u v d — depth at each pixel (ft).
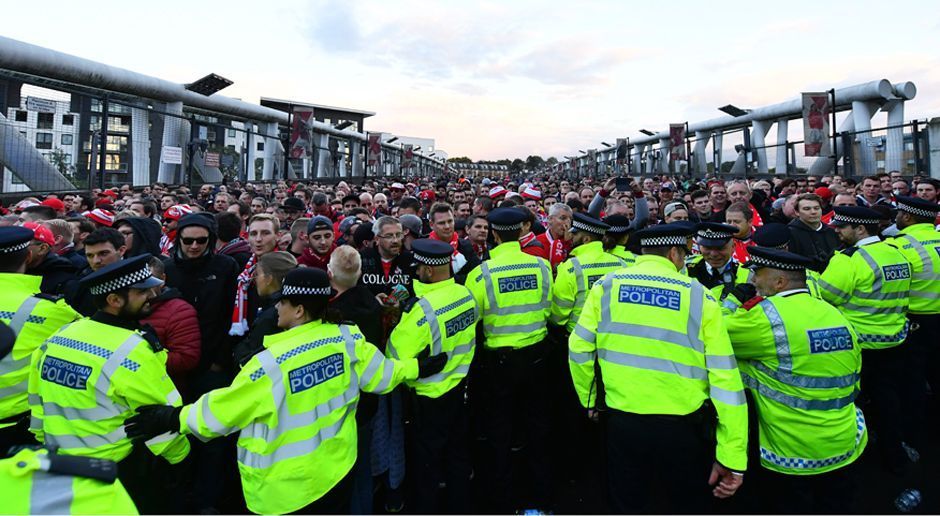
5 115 34.65
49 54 47.24
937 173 37.09
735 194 18.88
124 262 7.37
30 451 3.86
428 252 9.50
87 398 6.90
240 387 6.37
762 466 8.23
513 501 10.85
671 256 8.29
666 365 7.45
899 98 56.34
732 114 86.17
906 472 11.34
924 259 11.69
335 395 7.06
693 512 7.46
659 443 7.30
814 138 47.19
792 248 14.67
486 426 10.64
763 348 7.80
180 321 9.42
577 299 11.32
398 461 10.58
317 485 6.78
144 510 7.79
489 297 10.39
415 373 8.50
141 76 57.98
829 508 7.86
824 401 7.53
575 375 8.52
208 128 66.59
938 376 13.05
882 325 10.89
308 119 71.77
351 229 16.66
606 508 10.73
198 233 10.77
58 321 8.57
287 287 6.93
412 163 186.19
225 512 10.28
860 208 11.68
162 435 7.25
